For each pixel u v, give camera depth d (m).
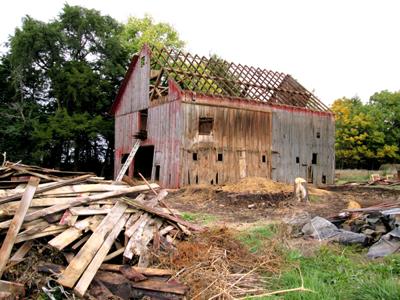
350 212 9.70
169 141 20.22
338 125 45.47
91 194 7.02
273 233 9.12
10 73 32.75
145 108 22.80
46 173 8.20
